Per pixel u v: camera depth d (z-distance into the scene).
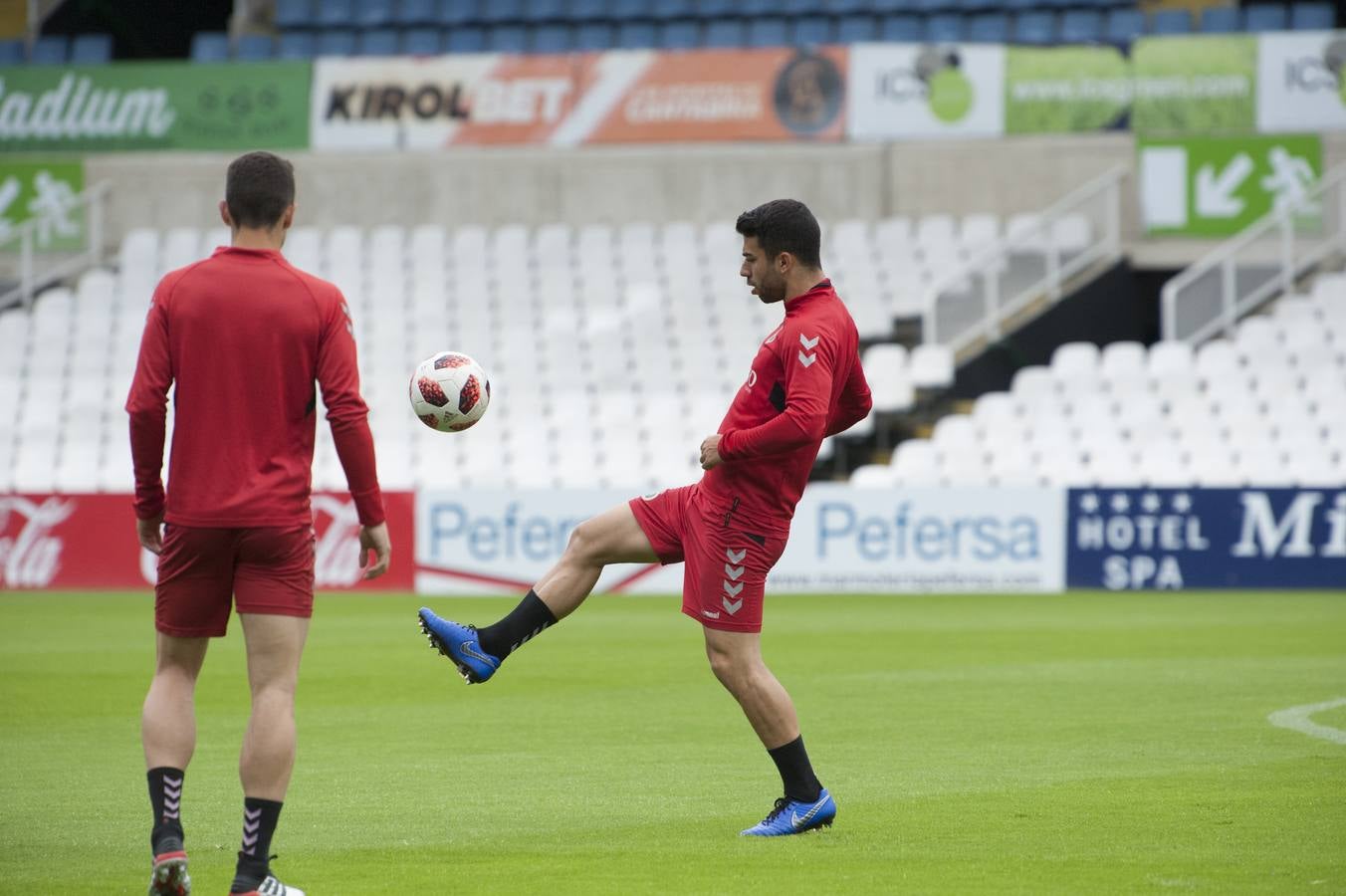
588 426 73.88
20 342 82.62
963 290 76.81
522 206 89.44
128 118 91.69
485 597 62.69
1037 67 84.38
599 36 97.50
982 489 62.91
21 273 90.50
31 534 66.12
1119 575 62.41
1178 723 29.53
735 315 80.00
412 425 76.56
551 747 27.28
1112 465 68.56
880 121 86.12
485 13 99.31
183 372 16.36
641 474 72.25
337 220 90.62
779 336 19.38
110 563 65.75
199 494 16.31
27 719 30.98
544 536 63.94
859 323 78.25
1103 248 80.06
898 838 19.45
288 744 16.19
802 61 87.00
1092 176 83.50
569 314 80.62
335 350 16.50
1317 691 34.06
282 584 16.42
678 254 83.44
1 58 97.81
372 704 32.88
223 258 16.59
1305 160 80.75
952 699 33.12
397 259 85.62
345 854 18.80
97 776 24.58
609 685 35.88
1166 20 91.12
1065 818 20.64
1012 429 70.06
